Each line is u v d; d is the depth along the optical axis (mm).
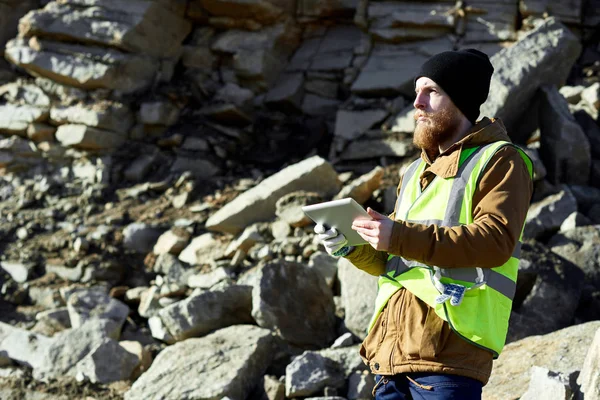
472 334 2201
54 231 8180
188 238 7520
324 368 4734
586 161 7156
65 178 9148
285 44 10562
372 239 2182
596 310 5387
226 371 4867
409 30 9461
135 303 6875
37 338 5879
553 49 7645
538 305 5262
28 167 9398
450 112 2389
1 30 10664
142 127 9539
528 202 2268
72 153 9281
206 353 5070
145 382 4945
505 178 2238
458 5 9359
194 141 9359
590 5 9555
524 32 9273
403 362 2289
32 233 8156
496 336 2236
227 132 9562
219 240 7246
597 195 6945
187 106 9992
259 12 10188
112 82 9531
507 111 7555
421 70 2449
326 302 5617
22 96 9719
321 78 10203
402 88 9055
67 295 6840
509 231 2145
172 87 9891
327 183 7379
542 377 3117
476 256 2129
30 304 7141
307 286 5578
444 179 2346
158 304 6609
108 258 7508
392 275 2408
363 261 2576
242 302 5684
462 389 2199
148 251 7664
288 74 10430
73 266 7449
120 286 7277
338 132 8758
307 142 9555
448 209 2291
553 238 6121
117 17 9656
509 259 2316
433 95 2406
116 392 5199
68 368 5516
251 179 8734
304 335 5383
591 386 2873
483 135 2348
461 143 2348
